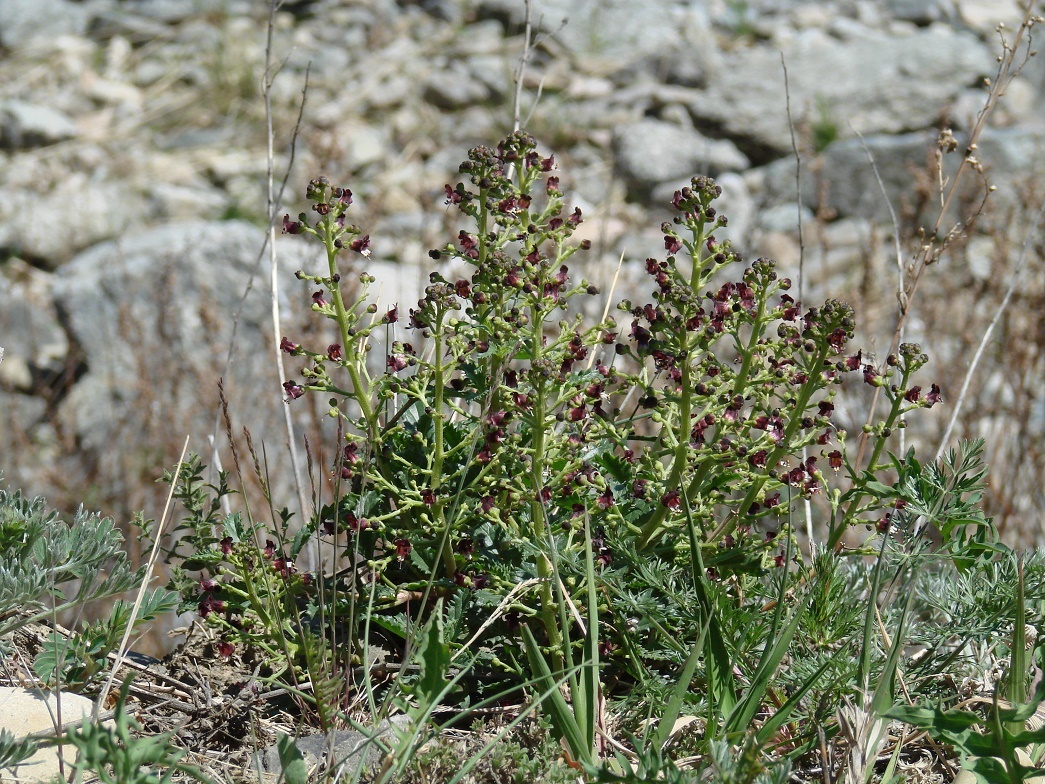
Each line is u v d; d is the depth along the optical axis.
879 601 2.66
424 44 11.05
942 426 4.78
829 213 6.40
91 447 6.34
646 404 2.47
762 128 9.51
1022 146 8.29
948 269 6.10
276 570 2.54
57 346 7.92
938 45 9.87
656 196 8.91
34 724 2.27
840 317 2.34
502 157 2.53
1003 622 2.49
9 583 2.35
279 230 7.58
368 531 2.62
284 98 10.26
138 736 2.31
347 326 2.51
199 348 7.02
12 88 10.54
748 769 1.91
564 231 2.52
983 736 2.02
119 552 2.56
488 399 2.43
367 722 2.42
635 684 2.50
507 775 2.14
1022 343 5.09
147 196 9.11
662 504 2.47
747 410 3.89
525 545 2.38
